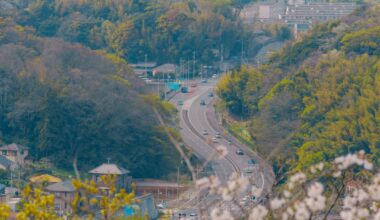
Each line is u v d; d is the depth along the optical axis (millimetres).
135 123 87688
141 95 96375
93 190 16672
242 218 16734
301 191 16562
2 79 93188
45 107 88312
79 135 87250
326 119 83250
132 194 17156
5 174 77562
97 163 85938
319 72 98688
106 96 90062
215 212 15812
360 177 18422
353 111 81938
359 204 16828
